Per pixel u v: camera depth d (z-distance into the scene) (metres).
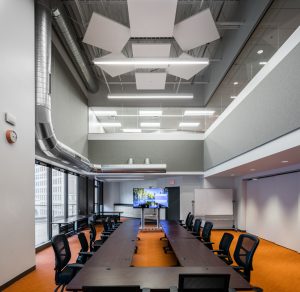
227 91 8.39
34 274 5.29
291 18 4.57
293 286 4.80
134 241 5.50
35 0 5.85
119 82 11.58
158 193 11.73
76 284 2.98
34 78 5.75
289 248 7.80
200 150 11.97
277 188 8.54
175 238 6.02
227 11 7.57
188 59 6.70
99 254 4.38
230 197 11.82
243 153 6.79
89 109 12.03
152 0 5.11
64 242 4.24
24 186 5.24
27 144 5.39
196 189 11.87
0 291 4.38
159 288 2.87
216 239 9.54
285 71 4.64
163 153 11.91
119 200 18.98
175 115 12.06
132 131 11.98
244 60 6.98
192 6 7.30
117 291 2.35
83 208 12.77
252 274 5.49
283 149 4.77
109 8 7.36
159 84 9.20
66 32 6.80
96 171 11.22
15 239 4.88
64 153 6.88
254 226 10.31
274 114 5.04
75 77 9.58
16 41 5.05
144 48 6.88
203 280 2.59
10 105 4.83
